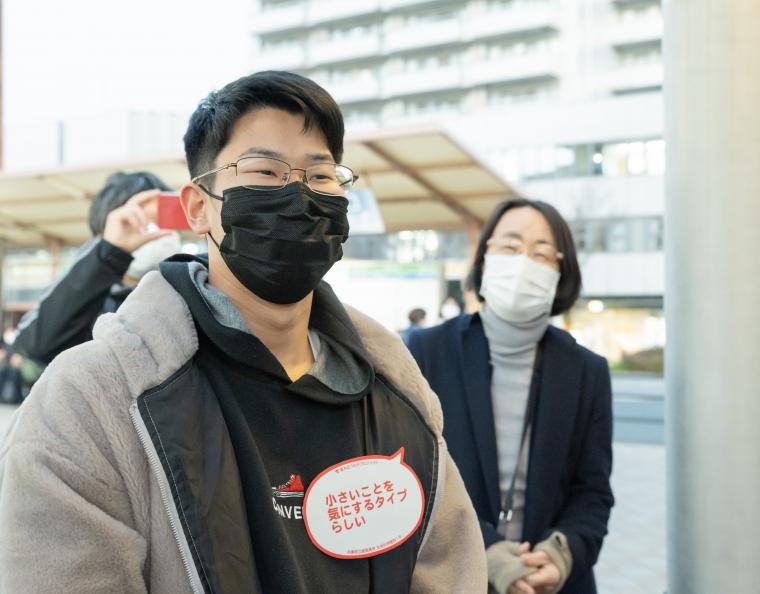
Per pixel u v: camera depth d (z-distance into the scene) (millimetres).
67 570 892
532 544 1998
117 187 2229
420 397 1308
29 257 15617
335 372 1193
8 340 12859
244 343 1062
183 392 1001
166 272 1111
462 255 29781
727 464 1784
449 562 1296
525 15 42062
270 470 1062
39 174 9742
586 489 2141
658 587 4527
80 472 926
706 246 1813
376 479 1155
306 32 52219
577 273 2258
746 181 1772
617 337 30688
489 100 44188
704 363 1816
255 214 1084
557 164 31844
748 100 1771
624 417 13023
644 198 30578
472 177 9836
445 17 47125
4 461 953
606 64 40281
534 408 2135
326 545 1082
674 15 1887
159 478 945
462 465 2072
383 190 10367
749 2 1772
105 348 996
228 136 1128
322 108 1137
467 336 2244
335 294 1284
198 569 924
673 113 1895
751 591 1765
